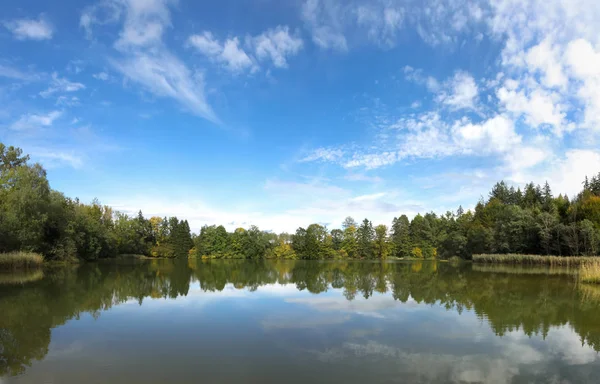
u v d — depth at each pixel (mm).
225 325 16938
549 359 12266
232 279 39094
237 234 113625
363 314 19359
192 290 29078
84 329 16250
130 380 10492
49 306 21609
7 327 16578
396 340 14438
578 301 23406
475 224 95875
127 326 16750
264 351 13078
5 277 37094
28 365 11711
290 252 112875
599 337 14977
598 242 56875
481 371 11172
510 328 16391
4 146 59719
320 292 27891
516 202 105125
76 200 81812
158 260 96875
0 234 44000
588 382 10406
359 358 12320
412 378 10578
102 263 66562
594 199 65938
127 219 103375
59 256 55906
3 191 49719
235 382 10328
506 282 35000
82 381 10445
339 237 122250
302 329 16156
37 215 50250
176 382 10352
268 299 24391
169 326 16734
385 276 43188
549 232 64812
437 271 52031
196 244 114312
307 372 11062
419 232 121625
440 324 17031
